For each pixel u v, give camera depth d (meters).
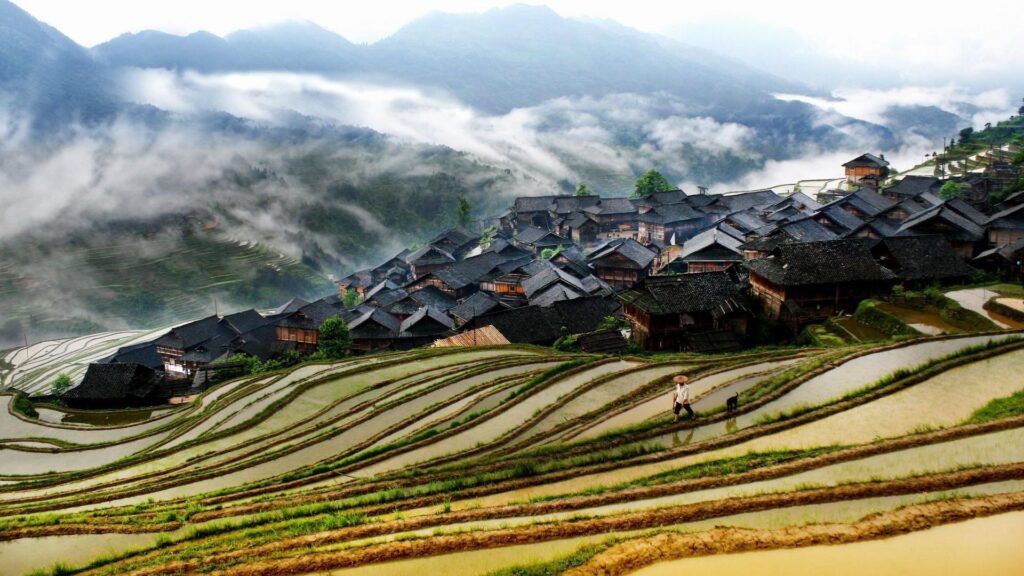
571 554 15.99
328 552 17.31
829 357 30.59
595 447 24.41
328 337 61.75
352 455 28.91
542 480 21.69
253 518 20.89
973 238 55.88
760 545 15.52
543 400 31.98
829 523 16.34
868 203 77.94
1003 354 28.27
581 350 50.94
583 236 107.44
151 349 78.56
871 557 14.80
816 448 21.22
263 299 141.25
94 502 27.20
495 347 49.12
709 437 24.09
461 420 30.52
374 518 19.80
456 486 22.00
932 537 15.40
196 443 35.06
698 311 49.72
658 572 14.88
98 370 63.56
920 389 25.41
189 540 20.11
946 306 41.97
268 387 45.50
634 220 108.81
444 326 69.06
